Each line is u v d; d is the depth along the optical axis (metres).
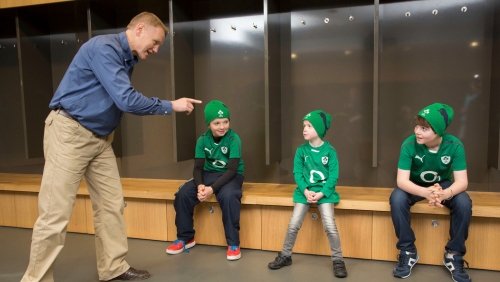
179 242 2.44
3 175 3.50
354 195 2.45
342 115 2.83
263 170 3.03
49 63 3.43
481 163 2.59
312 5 2.84
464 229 1.95
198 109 3.16
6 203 3.05
